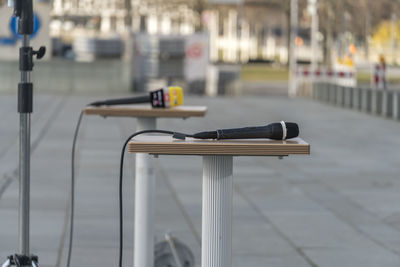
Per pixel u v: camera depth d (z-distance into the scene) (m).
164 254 7.12
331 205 12.09
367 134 22.81
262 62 95.12
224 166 4.57
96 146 18.73
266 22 102.00
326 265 8.46
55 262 8.23
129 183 13.67
